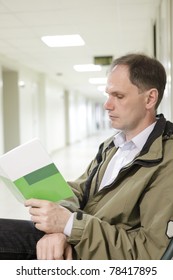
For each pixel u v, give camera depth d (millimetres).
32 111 8000
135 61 1063
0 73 6012
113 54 5887
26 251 1097
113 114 1102
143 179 975
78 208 1200
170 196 942
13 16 3613
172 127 1084
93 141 14477
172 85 2305
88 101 18250
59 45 5117
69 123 12289
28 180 910
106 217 1007
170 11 2375
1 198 4039
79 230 940
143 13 3596
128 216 997
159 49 3160
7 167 881
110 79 1091
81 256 962
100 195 1128
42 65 7180
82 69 7789
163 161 993
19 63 6781
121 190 1021
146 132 1116
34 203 951
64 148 10953
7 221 1130
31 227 1117
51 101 9477
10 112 7012
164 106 2727
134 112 1078
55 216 945
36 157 884
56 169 902
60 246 946
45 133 8641
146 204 963
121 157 1189
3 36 4496
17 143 7023
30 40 4758
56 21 3834
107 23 3953
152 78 1060
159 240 909
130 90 1055
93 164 1419
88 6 3336
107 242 948
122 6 3346
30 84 7816
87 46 5223
